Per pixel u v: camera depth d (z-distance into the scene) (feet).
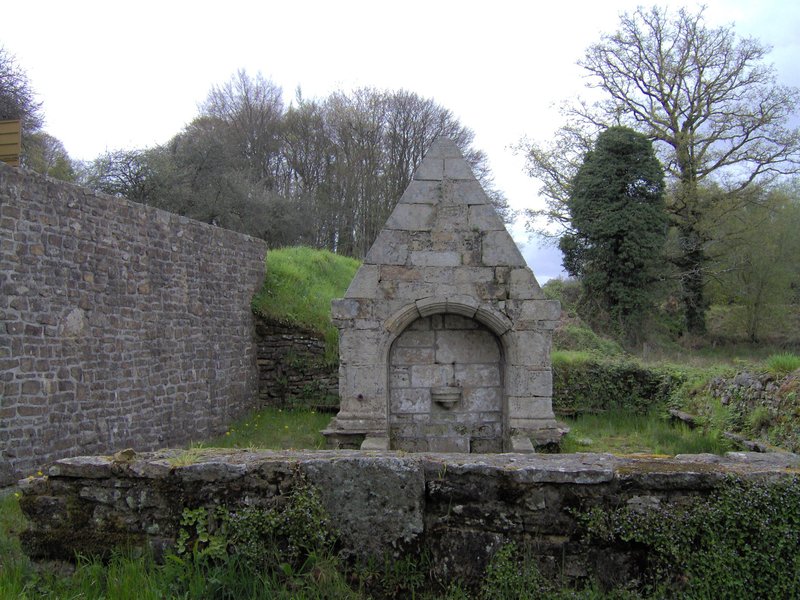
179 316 39.63
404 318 29.58
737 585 11.50
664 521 12.01
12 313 26.37
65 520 13.35
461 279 29.60
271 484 12.92
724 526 11.87
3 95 76.89
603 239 88.79
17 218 26.81
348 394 29.37
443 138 30.53
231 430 43.80
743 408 34.12
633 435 37.42
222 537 12.67
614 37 93.91
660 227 88.43
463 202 29.91
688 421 39.09
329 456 13.60
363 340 29.48
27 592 12.51
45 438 27.86
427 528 12.71
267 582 12.09
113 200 33.22
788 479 12.07
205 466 13.01
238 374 48.11
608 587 12.08
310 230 115.65
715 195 94.68
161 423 37.11
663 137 95.30
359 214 124.16
